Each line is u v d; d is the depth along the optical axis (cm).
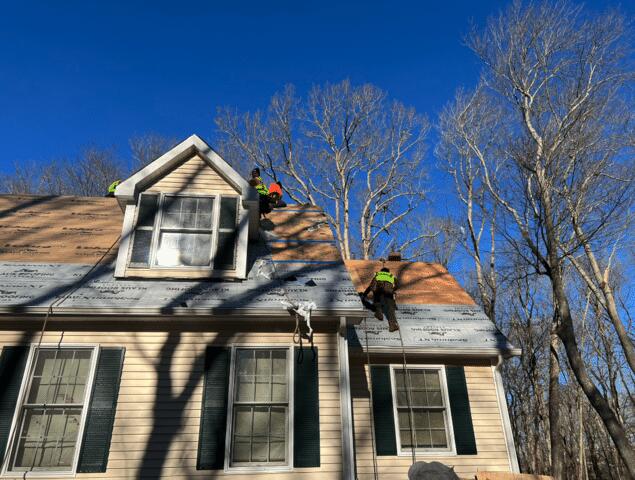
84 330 716
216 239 845
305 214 1183
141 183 884
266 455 668
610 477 2042
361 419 798
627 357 1310
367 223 2588
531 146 1511
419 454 780
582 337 1791
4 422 634
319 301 754
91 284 762
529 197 1462
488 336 884
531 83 1616
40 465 630
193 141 922
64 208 1091
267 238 1005
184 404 682
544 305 2022
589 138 1403
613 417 1109
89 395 666
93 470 619
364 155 2680
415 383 848
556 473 1221
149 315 709
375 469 755
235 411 691
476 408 831
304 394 700
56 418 661
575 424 2080
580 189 1395
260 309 719
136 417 663
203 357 722
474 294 2348
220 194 894
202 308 710
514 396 2072
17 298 692
